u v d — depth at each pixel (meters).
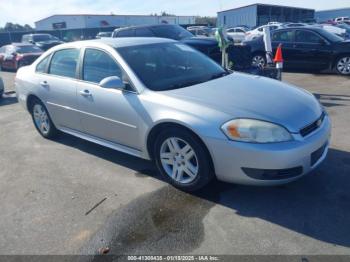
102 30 41.47
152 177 3.87
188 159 3.36
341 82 8.97
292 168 2.97
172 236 2.84
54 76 4.73
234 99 3.30
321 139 3.17
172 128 3.33
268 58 7.67
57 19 56.41
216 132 3.03
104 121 4.02
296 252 2.58
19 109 7.74
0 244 2.88
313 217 2.98
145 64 3.93
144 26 11.20
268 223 2.94
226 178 3.15
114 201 3.42
